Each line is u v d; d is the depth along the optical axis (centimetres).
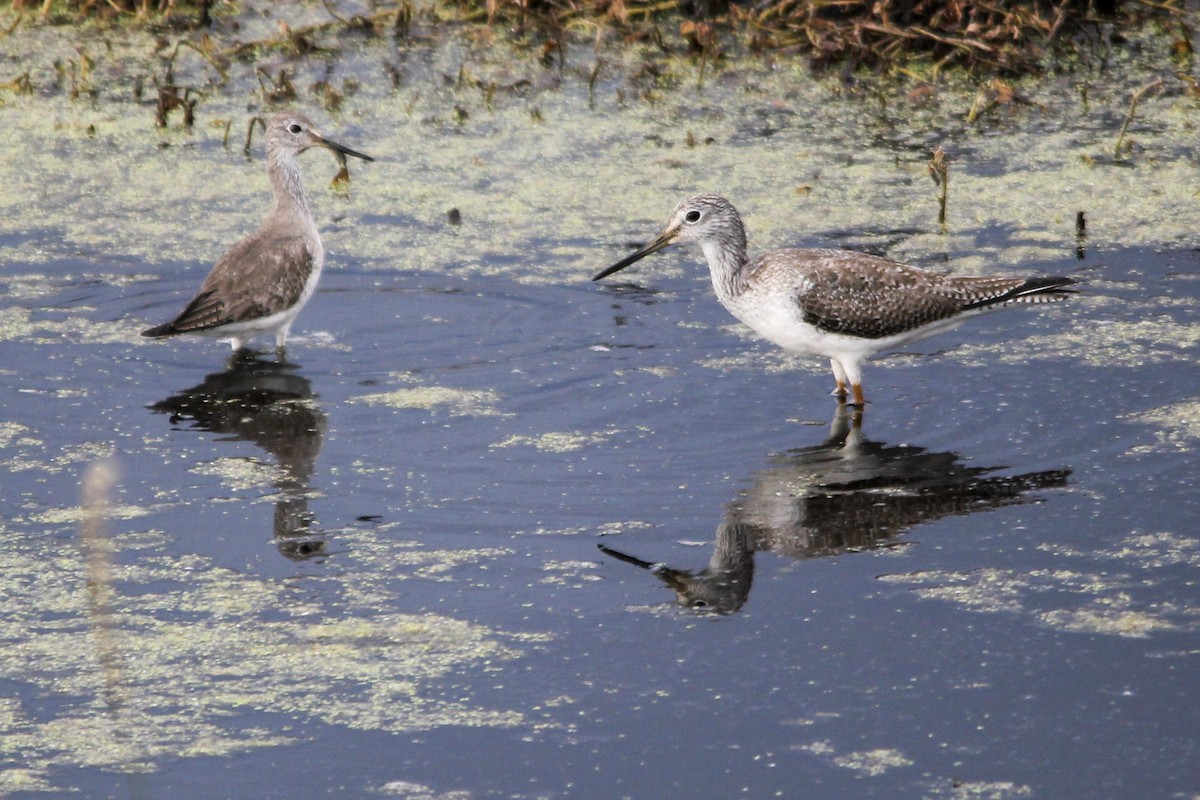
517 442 1239
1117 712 886
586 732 879
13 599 1019
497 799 819
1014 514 1117
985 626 977
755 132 1980
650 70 2112
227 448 1234
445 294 1552
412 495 1156
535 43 2222
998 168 1861
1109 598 1005
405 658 954
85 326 1470
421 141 1967
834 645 961
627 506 1137
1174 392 1301
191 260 1628
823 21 2145
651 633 980
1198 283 1538
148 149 1944
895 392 1332
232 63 2186
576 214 1755
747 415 1288
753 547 1080
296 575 1049
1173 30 2214
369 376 1369
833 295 1286
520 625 989
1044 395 1309
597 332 1460
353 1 2306
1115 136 1944
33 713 898
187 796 821
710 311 1516
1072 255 1611
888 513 1122
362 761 853
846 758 852
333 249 1669
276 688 924
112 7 2338
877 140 1953
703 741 869
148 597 1023
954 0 2120
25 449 1227
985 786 824
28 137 1975
